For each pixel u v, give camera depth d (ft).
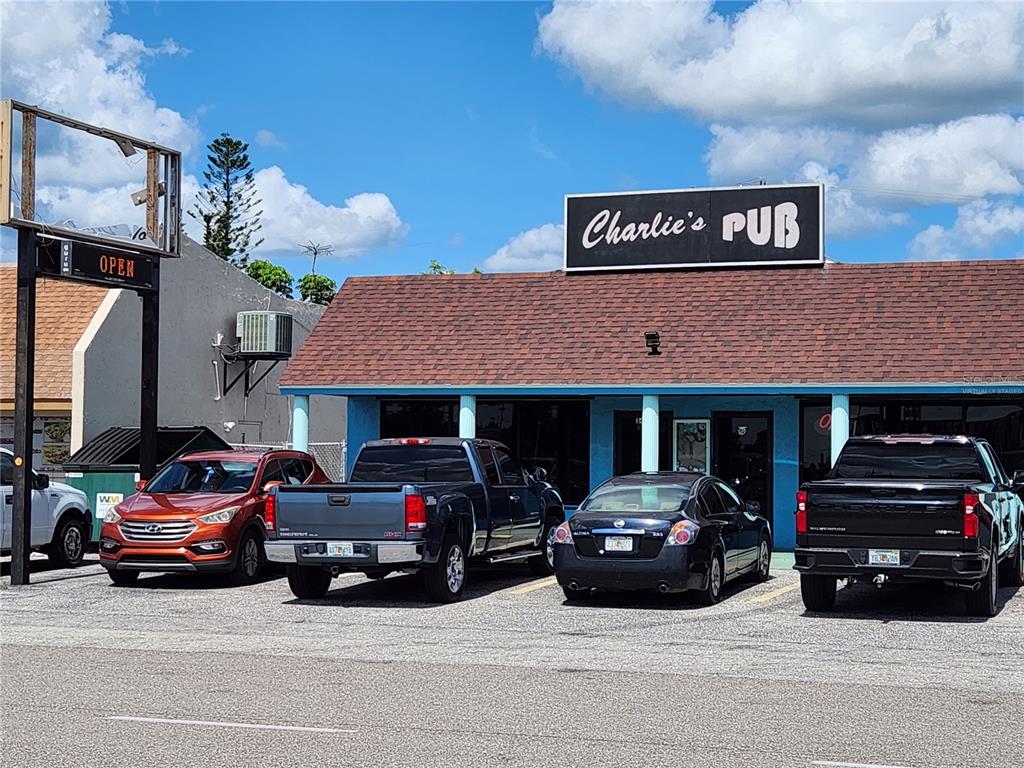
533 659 36.32
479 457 55.77
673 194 82.17
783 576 60.03
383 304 83.56
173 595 53.57
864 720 27.30
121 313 90.33
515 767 22.85
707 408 76.69
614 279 82.38
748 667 34.86
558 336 77.05
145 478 64.44
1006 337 69.41
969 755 23.93
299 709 28.35
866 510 44.91
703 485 51.98
